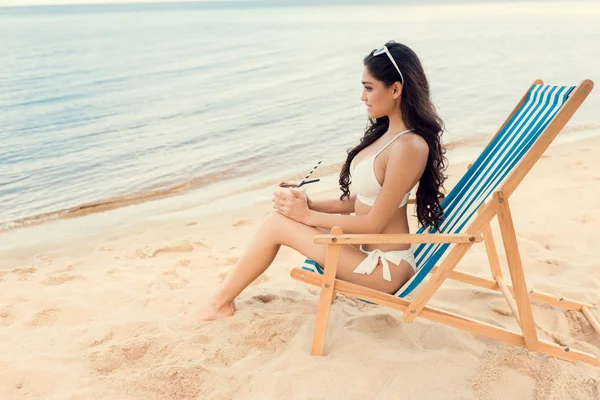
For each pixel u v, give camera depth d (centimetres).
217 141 813
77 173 676
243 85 1282
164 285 374
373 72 261
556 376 254
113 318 323
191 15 6016
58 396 249
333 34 2655
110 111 1020
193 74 1467
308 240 278
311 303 334
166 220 521
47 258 440
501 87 1139
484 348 283
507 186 238
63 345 293
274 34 2764
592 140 752
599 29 2333
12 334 306
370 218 267
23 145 794
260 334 292
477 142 770
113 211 555
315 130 860
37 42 2434
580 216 458
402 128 267
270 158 730
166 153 757
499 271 328
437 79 1255
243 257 298
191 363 269
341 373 259
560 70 1323
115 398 248
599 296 331
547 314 318
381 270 274
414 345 284
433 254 277
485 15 3794
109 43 2377
